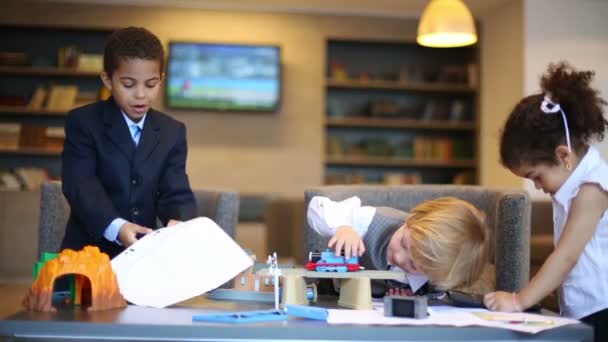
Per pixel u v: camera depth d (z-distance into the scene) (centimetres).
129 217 170
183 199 176
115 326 101
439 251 125
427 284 140
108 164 169
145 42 154
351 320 108
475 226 129
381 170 707
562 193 135
